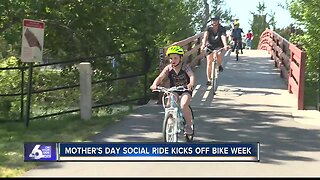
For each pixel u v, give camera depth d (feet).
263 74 222.07
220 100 155.33
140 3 170.19
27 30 111.45
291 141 103.55
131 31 174.29
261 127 116.57
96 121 122.01
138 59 170.50
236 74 219.20
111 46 171.94
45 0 159.74
